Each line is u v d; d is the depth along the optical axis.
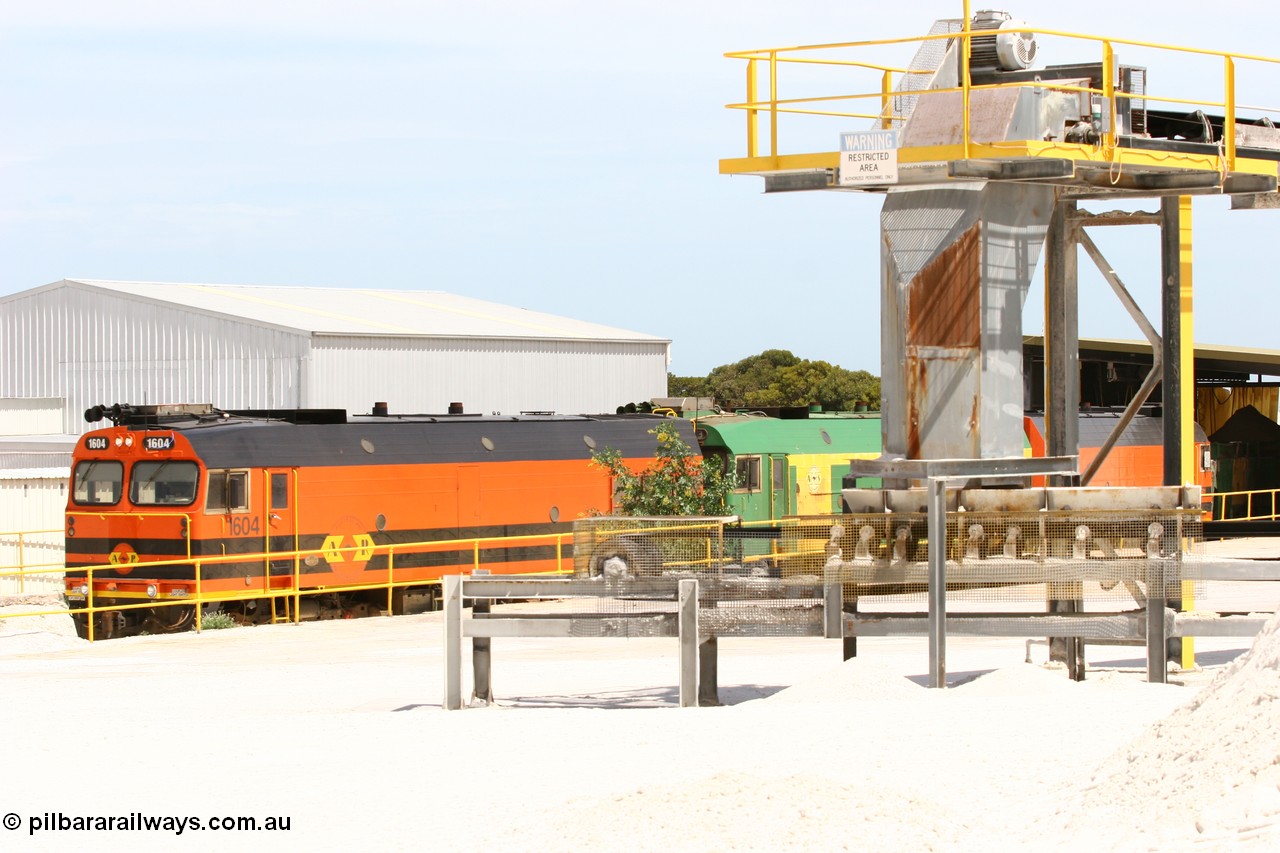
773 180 14.37
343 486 26.02
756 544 21.84
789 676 16.17
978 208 13.46
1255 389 49.69
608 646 20.67
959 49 14.30
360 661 18.66
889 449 13.84
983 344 13.51
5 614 23.78
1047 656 16.61
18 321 45.19
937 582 13.44
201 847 9.05
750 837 8.03
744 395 84.00
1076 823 7.89
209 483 24.12
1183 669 14.50
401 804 9.86
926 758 10.00
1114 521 13.68
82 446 25.19
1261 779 7.51
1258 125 16.31
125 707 14.85
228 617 24.00
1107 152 13.51
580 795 9.49
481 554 28.20
